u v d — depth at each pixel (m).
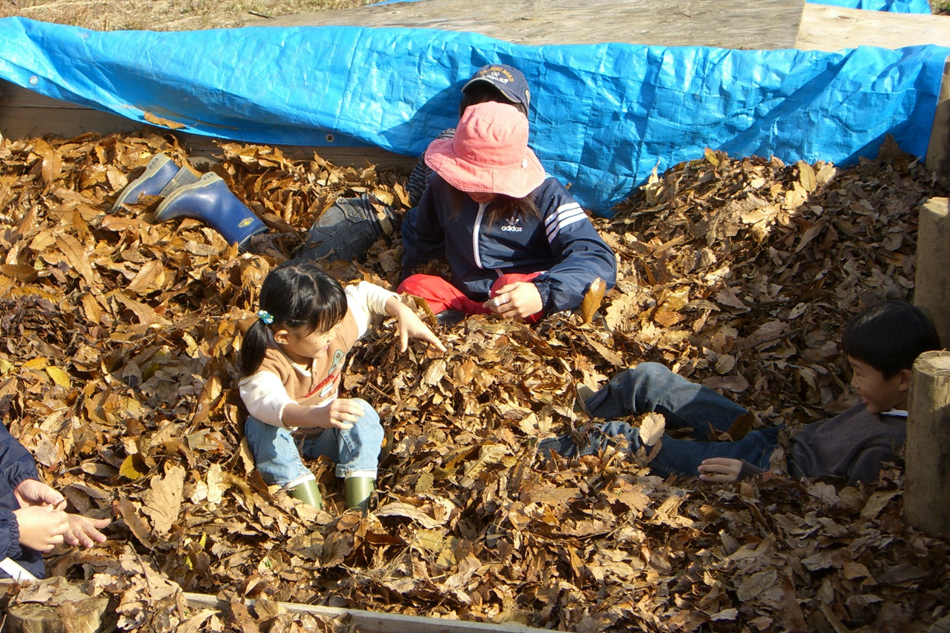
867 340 2.62
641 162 4.59
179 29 7.65
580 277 3.61
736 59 4.40
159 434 3.08
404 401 3.21
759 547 2.52
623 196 4.69
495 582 2.51
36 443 3.07
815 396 3.39
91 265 4.06
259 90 4.82
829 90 4.34
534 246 3.93
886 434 2.65
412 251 4.20
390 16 5.96
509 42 4.92
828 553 2.44
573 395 3.27
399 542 2.65
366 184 4.80
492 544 2.64
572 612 2.37
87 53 4.91
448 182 3.71
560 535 2.65
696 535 2.65
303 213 4.72
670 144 4.55
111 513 2.81
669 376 3.20
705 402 3.13
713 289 3.95
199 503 2.86
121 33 4.96
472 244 3.87
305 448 3.15
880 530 2.42
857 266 3.89
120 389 3.41
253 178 4.85
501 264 3.92
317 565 2.63
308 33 4.83
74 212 4.28
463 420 3.17
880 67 4.28
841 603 2.30
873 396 2.68
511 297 3.54
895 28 5.16
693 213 4.37
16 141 5.07
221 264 4.13
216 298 3.96
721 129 4.49
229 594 2.49
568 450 3.06
